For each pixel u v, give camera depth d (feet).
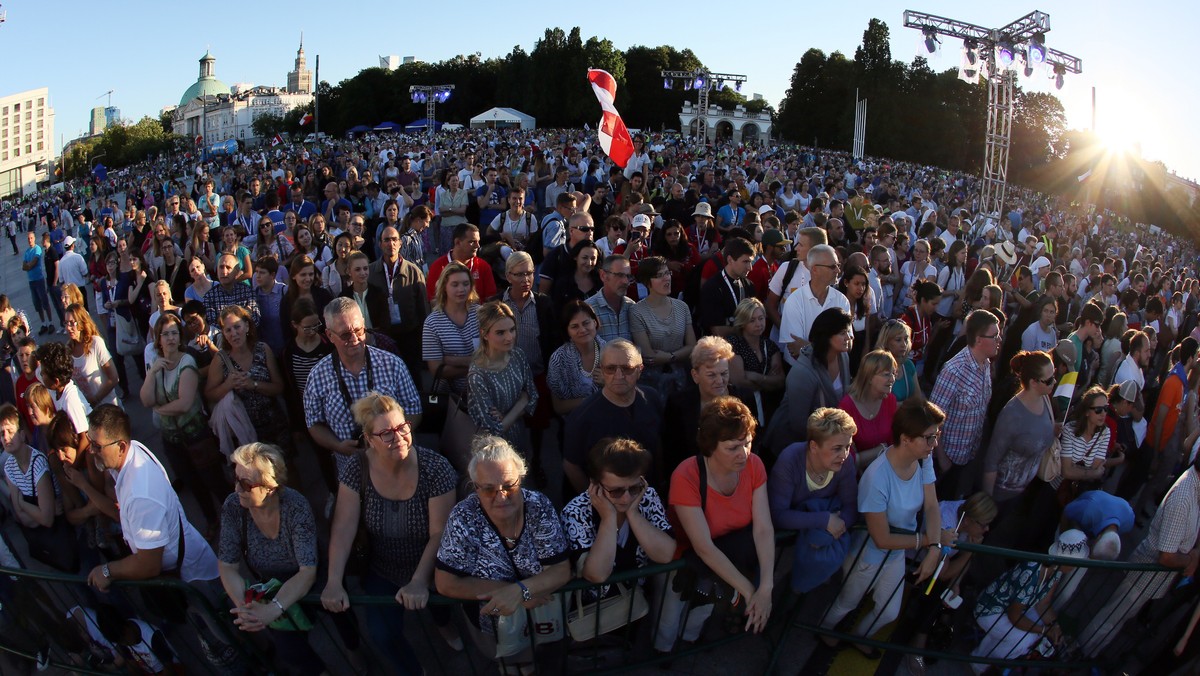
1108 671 13.38
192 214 36.55
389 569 11.93
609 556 10.89
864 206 39.99
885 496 12.19
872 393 13.71
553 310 18.33
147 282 25.07
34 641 12.98
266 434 16.26
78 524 14.34
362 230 26.50
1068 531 13.76
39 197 173.58
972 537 13.66
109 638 12.48
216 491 15.85
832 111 241.35
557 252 20.86
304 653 11.87
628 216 26.66
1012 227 63.62
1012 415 14.56
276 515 11.41
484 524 10.75
